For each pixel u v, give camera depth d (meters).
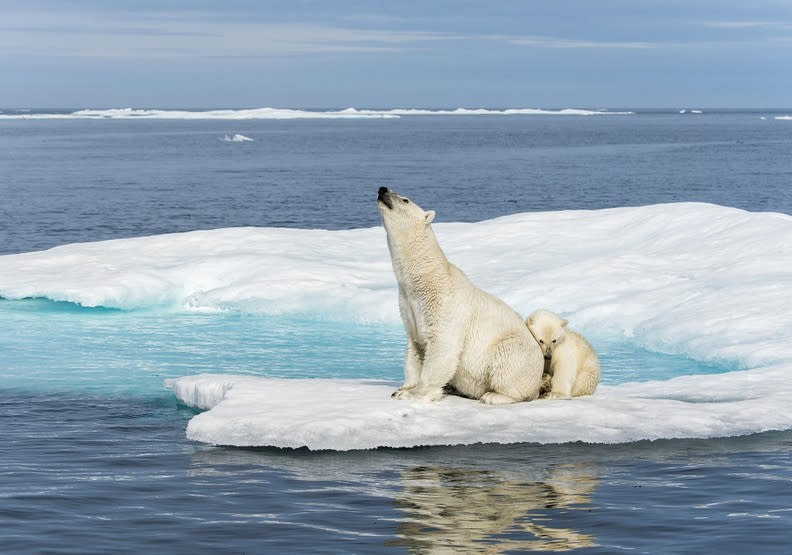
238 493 9.31
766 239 22.45
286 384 13.19
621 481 9.62
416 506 8.85
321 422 11.03
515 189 69.94
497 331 11.59
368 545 7.84
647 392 13.39
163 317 21.33
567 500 9.02
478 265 23.89
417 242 11.27
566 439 10.93
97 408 13.52
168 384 14.23
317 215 52.69
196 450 10.95
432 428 11.09
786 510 8.73
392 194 11.23
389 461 10.31
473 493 9.24
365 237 27.92
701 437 11.20
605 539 7.95
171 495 9.27
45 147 133.88
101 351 17.92
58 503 9.03
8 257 25.56
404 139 175.38
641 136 192.25
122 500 9.12
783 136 190.00
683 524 8.33
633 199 62.34
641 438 11.07
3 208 53.41
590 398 12.33
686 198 62.22
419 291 11.40
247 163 100.81
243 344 18.70
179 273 23.59
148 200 59.75
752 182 75.00
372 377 16.05
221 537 8.07
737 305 18.27
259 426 11.11
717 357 16.27
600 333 18.81
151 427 12.34
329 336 19.48
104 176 79.88
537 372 11.88
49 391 14.67
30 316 21.08
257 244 26.34
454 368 11.61
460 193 66.62
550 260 24.08
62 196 61.44
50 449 11.19
